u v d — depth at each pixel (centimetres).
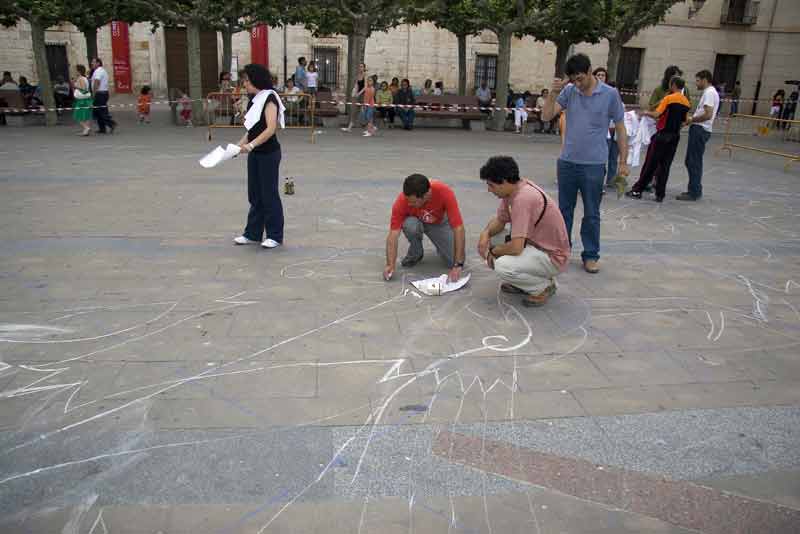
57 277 493
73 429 297
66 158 1055
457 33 2119
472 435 303
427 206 497
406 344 396
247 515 245
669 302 484
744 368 380
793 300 496
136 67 2531
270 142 552
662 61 2859
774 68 2917
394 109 1898
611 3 1820
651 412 328
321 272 523
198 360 367
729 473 280
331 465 277
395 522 244
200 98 1653
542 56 2820
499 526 244
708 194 915
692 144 842
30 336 391
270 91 548
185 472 269
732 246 646
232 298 461
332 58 2683
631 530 245
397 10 1788
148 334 398
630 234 683
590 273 546
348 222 685
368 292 482
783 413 331
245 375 351
